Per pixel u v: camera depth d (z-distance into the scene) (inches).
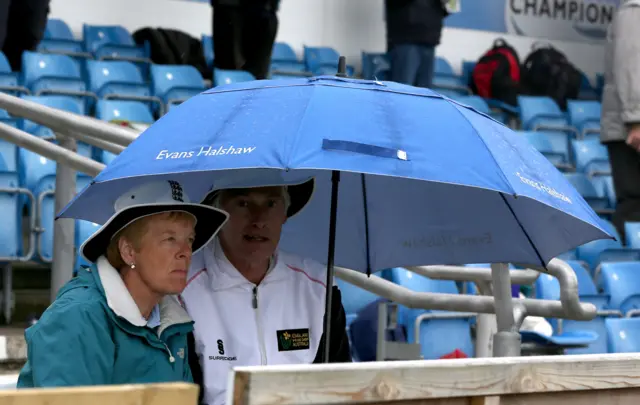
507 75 1777.8
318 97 326.3
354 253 428.5
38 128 1026.7
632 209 1112.2
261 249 364.5
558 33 2074.3
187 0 1734.7
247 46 1485.0
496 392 210.2
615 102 1069.1
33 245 847.7
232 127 318.3
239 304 365.7
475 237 412.2
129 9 1685.5
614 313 974.4
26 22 1354.6
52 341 297.9
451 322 854.5
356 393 186.4
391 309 810.2
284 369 177.0
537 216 390.3
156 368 319.6
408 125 322.0
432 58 1631.4
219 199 369.1
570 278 450.3
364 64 1697.8
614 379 231.1
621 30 905.5
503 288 442.3
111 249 320.8
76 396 163.0
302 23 1855.3
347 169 299.1
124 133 465.7
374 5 1904.5
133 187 331.0
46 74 1336.1
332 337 389.1
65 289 316.2
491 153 322.3
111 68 1437.0
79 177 962.7
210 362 358.6
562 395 225.5
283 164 295.0
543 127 1668.3
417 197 410.9
